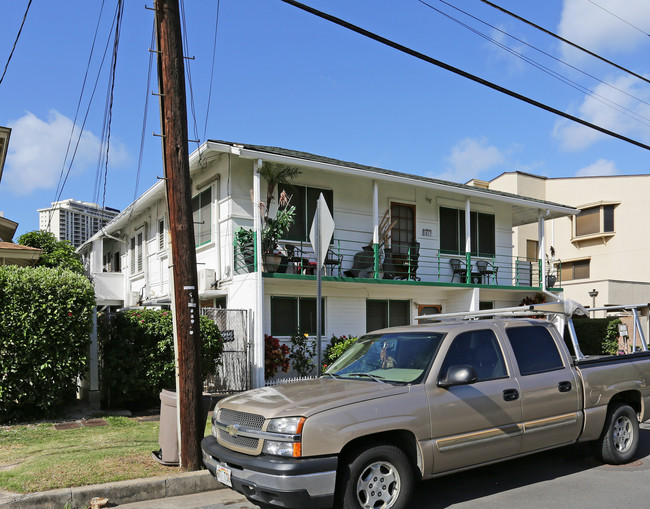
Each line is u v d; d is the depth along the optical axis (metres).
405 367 5.22
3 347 8.20
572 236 30.58
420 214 17.08
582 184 30.52
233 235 13.67
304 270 13.97
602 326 18.39
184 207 6.10
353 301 15.21
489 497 5.34
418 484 5.80
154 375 9.62
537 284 20.88
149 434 7.66
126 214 19.16
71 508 5.07
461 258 17.83
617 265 28.95
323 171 15.29
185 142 6.16
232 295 13.51
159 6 6.17
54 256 20.09
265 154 12.70
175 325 6.07
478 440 5.03
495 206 18.91
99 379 10.15
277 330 13.95
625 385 6.37
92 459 6.15
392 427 4.56
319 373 6.99
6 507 4.86
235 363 12.49
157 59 6.25
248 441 4.59
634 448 6.49
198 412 5.99
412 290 16.36
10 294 8.28
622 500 5.18
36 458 6.24
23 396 8.40
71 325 8.74
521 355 5.68
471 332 5.45
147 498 5.42
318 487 4.19
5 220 17.66
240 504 5.30
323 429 4.30
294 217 14.71
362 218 15.96
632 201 28.86
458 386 5.06
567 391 5.78
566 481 5.81
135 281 20.97
